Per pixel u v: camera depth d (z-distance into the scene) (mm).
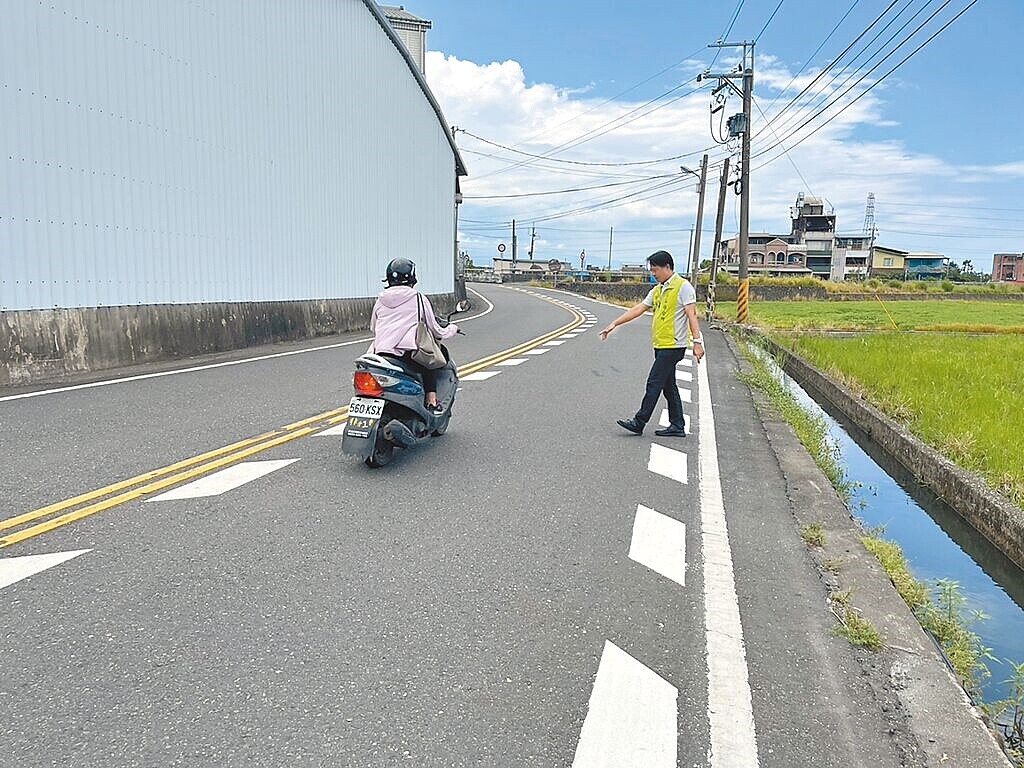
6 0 9898
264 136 16078
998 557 5641
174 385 9984
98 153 11430
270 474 5980
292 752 2611
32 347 10273
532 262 117000
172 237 13133
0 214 9844
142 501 5234
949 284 64188
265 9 16016
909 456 7973
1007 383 11328
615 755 2650
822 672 3270
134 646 3303
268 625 3525
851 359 14414
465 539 4711
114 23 11734
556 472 6312
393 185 23547
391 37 22812
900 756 2709
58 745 2609
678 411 7836
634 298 56656
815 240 100312
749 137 28578
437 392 6922
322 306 18719
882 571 4461
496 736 2736
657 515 5297
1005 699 3459
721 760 2646
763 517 5367
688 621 3711
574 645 3432
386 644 3383
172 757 2562
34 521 4781
